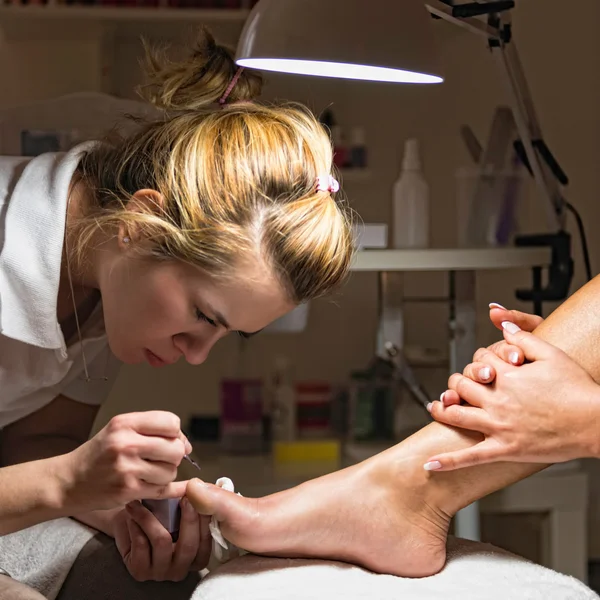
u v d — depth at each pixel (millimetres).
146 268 1095
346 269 1153
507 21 1720
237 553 1148
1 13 2357
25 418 1454
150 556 1170
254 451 2510
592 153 2656
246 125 1120
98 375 1444
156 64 1292
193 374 2715
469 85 2621
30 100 2502
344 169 2543
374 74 1273
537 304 2072
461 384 1120
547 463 1102
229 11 2410
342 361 2750
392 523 1075
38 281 1144
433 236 2654
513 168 2113
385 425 2539
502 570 1069
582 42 2629
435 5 1541
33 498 1035
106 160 1205
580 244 2674
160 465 1022
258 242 1062
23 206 1159
